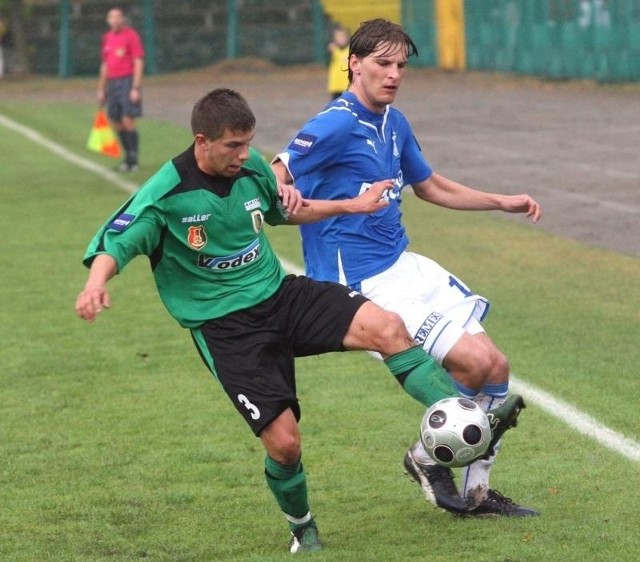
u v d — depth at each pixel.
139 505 15.59
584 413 18.69
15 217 40.66
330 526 14.53
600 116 65.56
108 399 20.83
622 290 27.38
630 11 79.75
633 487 15.41
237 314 13.48
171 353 23.86
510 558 12.94
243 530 14.55
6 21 116.12
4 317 27.23
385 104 14.85
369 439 18.05
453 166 48.88
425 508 15.03
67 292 29.66
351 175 14.90
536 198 40.53
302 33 118.69
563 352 22.34
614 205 38.62
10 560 13.76
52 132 68.44
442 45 105.81
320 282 13.91
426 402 13.38
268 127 66.81
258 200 13.54
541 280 28.70
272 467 13.34
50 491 16.25
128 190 46.16
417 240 34.44
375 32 14.62
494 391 14.34
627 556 12.84
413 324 14.32
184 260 13.41
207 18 118.06
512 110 71.88
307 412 19.53
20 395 21.22
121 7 116.12
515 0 93.56
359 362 22.62
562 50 88.12
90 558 13.72
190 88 102.44
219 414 19.75
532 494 15.30
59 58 116.31
